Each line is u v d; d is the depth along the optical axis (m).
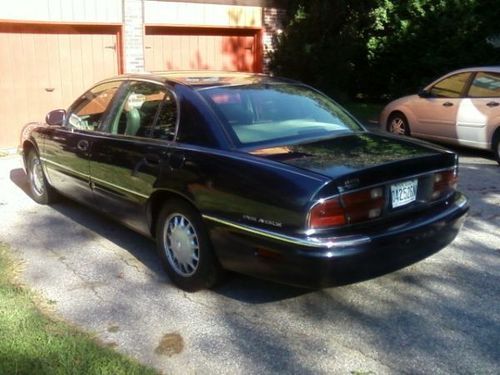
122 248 5.39
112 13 11.13
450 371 3.40
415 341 3.74
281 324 3.97
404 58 17.20
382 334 3.83
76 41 10.91
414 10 16.75
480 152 10.34
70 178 5.83
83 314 4.09
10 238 5.64
